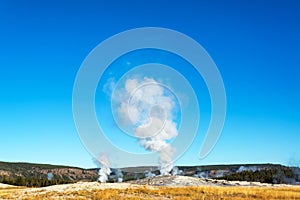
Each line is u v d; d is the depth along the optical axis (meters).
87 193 47.09
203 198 42.69
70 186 56.97
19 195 50.91
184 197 43.25
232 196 44.78
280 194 45.81
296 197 44.19
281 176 126.94
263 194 45.69
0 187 87.56
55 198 44.72
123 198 42.91
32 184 136.88
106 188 51.47
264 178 129.38
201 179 70.62
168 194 46.03
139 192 47.50
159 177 66.38
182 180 66.44
